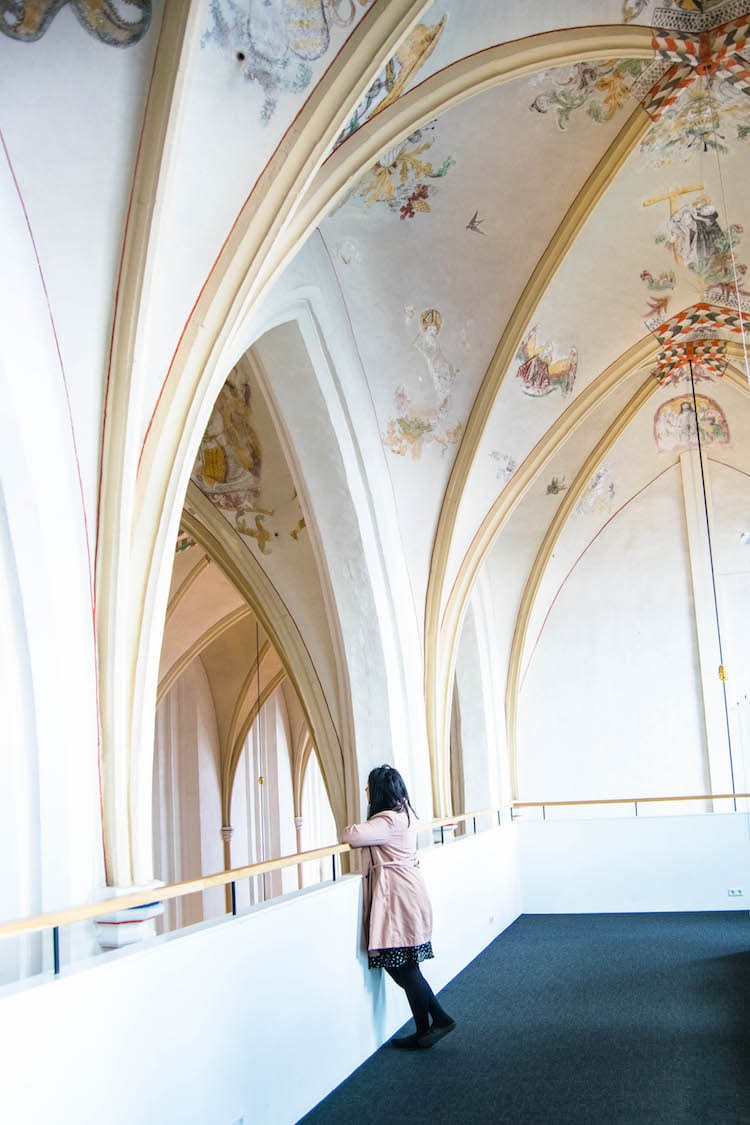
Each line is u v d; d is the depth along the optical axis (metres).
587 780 12.30
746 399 10.92
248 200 4.89
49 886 4.16
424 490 8.48
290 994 4.25
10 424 4.22
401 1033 5.44
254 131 4.72
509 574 12.06
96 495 4.63
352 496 7.62
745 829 9.70
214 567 12.15
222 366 5.07
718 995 6.06
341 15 4.59
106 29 4.03
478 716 11.73
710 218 7.83
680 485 12.25
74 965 3.16
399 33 4.78
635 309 8.73
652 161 7.19
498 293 7.78
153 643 4.73
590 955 7.56
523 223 7.32
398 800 5.46
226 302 5.00
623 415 10.77
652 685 12.23
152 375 4.85
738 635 11.94
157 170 4.34
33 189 4.23
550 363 8.60
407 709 8.33
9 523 4.27
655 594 12.32
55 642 4.33
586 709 12.42
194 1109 3.44
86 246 4.43
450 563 8.95
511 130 6.53
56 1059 2.83
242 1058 3.79
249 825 16.52
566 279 7.98
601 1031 5.35
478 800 11.63
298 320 6.86
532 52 5.73
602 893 9.84
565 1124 3.98
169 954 3.41
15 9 3.81
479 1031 5.46
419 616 8.76
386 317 7.48
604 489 12.05
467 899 7.55
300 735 17.73
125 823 4.50
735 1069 4.59
